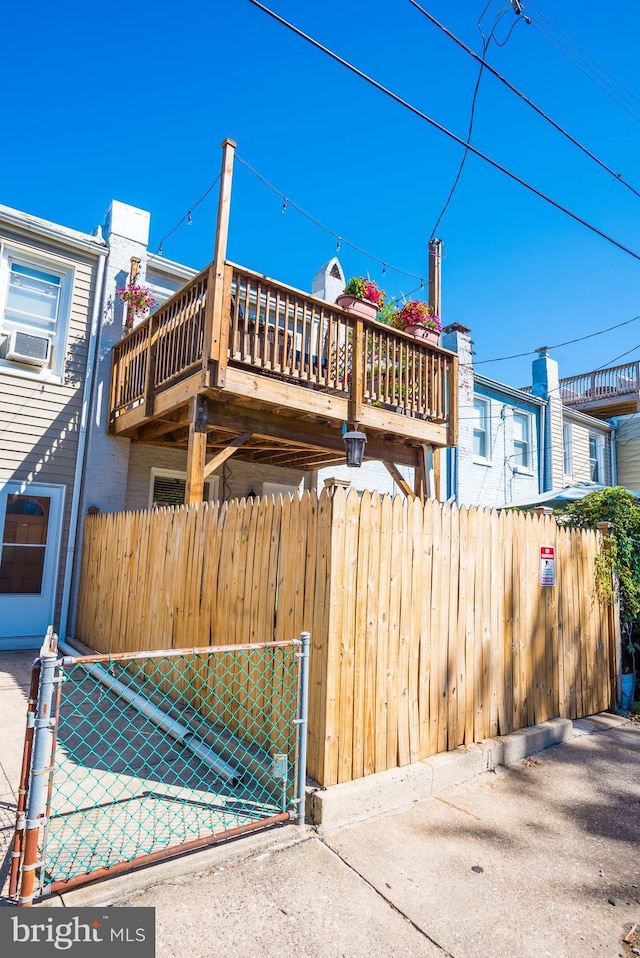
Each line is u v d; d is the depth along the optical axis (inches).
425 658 147.4
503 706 170.2
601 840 119.3
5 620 287.9
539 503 343.0
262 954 80.8
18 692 209.2
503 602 174.7
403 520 145.9
